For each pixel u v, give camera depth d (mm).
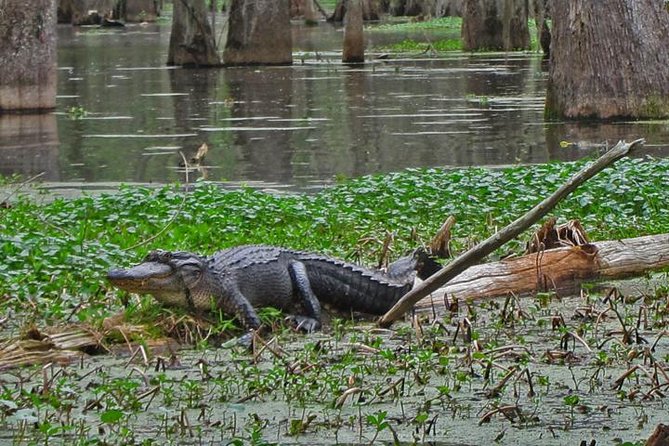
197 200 18078
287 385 9742
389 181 19703
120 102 39344
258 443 8172
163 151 27109
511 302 12602
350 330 11664
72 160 25719
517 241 15297
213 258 11523
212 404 9320
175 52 55125
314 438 8531
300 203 17984
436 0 95125
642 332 11531
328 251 14562
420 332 11211
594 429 8758
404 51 63906
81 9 94875
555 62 32719
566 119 32406
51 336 10766
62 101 40031
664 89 32125
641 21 31906
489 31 64375
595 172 10438
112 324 11148
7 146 28312
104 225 16516
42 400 9258
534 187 19234
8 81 36281
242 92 42281
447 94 40750
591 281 13797
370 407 9258
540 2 58062
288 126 31797
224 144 28266
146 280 11008
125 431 8453
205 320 11422
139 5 97625
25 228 15836
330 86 44250
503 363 10453
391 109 35938
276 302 11891
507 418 8984
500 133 29844
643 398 9445
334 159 25562
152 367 10344
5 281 12656
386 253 13734
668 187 19156
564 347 10969
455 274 11172
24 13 36125
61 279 12727
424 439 8523
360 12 55906
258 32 55000
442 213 17484
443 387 9367
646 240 14305
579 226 14180
